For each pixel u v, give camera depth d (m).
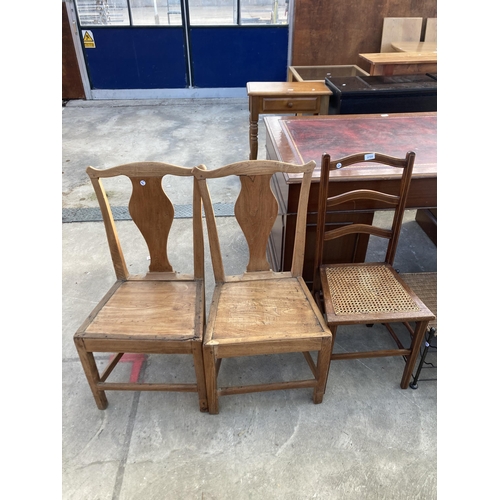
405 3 4.62
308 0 4.59
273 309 1.57
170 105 5.30
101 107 5.25
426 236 2.79
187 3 4.83
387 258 1.83
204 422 1.62
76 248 2.65
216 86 5.45
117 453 1.52
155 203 1.58
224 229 2.84
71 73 5.28
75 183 3.44
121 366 1.87
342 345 1.98
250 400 1.71
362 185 1.80
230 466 1.47
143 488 1.41
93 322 1.50
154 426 1.61
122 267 1.71
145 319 1.51
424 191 1.84
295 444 1.55
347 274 1.76
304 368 1.87
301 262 1.72
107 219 1.61
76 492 1.40
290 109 2.99
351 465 1.48
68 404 1.70
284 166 1.52
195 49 5.15
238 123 4.71
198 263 1.69
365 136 2.20
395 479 1.44
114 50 5.13
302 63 5.02
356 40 4.86
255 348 1.44
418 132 2.26
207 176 1.51
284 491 1.40
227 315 1.54
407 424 1.62
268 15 4.93
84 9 4.85
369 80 3.11
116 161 3.81
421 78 3.16
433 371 1.84
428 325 1.62
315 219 1.89
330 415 1.65
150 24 4.96
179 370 1.85
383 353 1.66
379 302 1.60
